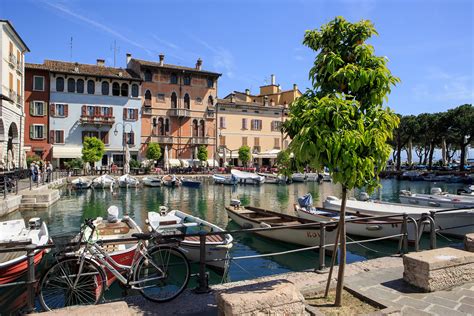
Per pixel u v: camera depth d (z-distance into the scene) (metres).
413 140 63.12
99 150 44.03
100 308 3.74
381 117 4.48
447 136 55.41
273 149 63.28
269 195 33.03
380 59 4.48
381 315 4.27
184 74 55.50
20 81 35.62
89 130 48.66
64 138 47.25
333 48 4.76
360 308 4.88
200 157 52.69
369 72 4.30
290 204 27.16
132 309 5.09
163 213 14.66
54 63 49.25
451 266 5.80
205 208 24.45
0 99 28.34
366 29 4.59
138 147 51.84
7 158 32.28
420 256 5.93
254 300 3.91
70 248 5.31
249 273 10.62
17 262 8.06
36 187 25.91
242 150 56.12
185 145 55.56
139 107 51.81
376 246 13.37
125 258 7.90
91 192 33.38
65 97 47.22
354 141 4.05
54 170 43.47
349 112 4.22
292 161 4.84
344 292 5.53
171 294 5.48
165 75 54.12
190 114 55.84
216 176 43.97
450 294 5.52
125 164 45.00
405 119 60.34
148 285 5.66
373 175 4.49
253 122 61.75
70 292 5.22
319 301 5.17
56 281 5.23
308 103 4.43
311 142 4.10
